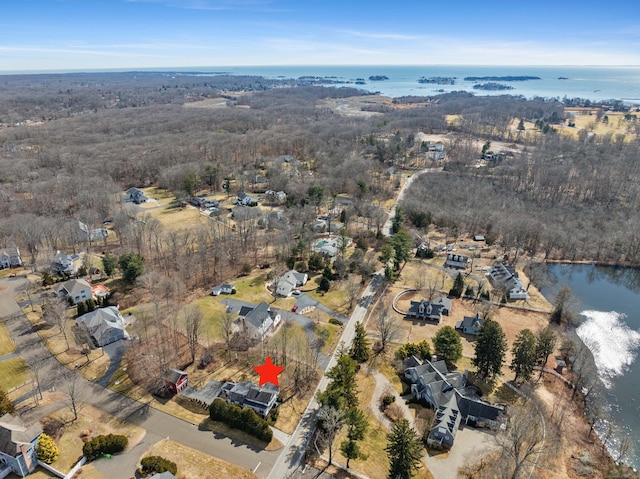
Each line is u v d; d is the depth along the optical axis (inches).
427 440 2482.8
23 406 2586.1
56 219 5113.2
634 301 4335.6
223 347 3228.3
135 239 4667.8
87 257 4352.9
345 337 3469.5
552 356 3324.3
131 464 2241.6
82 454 2288.4
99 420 2529.5
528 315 3878.0
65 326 3422.7
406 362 3083.2
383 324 3373.5
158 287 3932.1
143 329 3390.7
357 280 4402.1
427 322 3715.6
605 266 5024.6
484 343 2935.5
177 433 2460.6
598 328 3843.5
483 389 2928.2
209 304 3853.3
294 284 4160.9
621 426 2743.6
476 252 5128.0
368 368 3117.6
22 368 2930.6
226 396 2741.1
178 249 4672.7
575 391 2970.0
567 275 4832.7
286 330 3481.8
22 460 2130.9
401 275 4559.5
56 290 3841.0
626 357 3452.3
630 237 5123.0
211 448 2365.9
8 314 3563.0
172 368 2901.1
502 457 2324.1
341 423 2332.7
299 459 2321.6
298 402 2733.8
